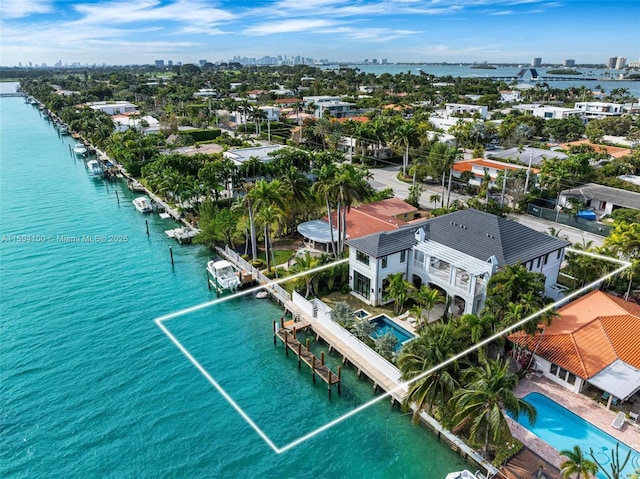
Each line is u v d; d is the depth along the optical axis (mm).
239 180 82000
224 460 30562
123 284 55875
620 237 46656
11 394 36594
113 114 184250
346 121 134250
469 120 146000
